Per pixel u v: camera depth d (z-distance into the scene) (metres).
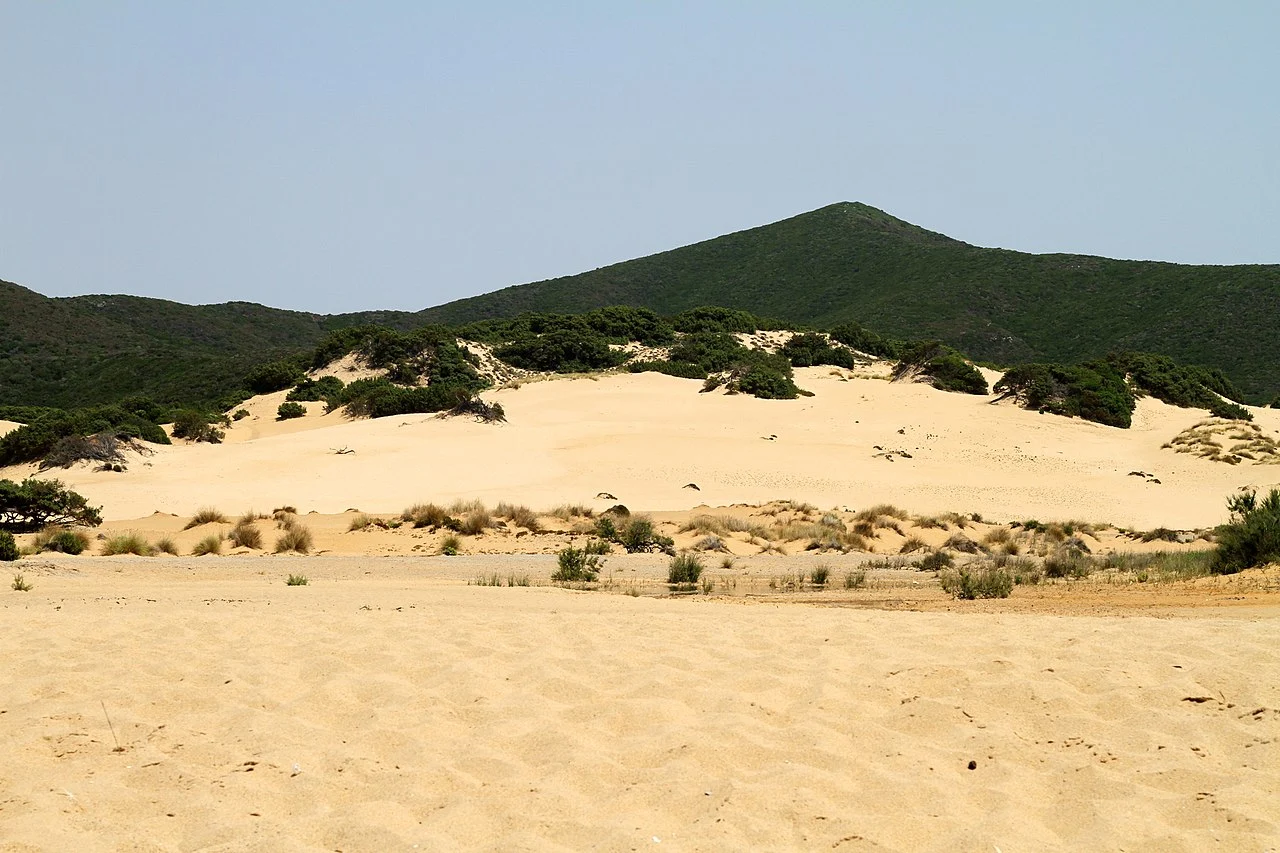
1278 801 5.38
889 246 177.38
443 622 10.12
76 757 6.14
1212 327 125.31
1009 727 6.58
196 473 41.62
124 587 15.98
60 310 126.62
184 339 134.38
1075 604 12.80
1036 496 42.06
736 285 175.75
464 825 5.20
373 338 80.06
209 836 5.07
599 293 174.88
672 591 16.84
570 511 33.84
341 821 5.21
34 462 45.03
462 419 54.53
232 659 8.41
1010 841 5.00
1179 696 6.96
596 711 6.95
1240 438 52.47
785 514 33.97
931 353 74.31
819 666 7.93
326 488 39.56
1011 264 159.62
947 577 16.97
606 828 5.09
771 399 64.19
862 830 5.09
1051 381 61.69
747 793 5.45
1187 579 15.86
